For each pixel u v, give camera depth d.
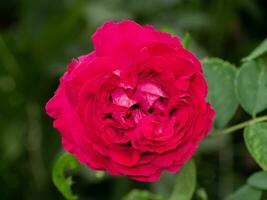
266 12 0.69
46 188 0.68
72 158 0.45
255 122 0.42
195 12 0.66
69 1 0.69
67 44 0.68
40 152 0.67
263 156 0.40
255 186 0.43
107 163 0.38
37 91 0.68
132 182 0.62
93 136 0.37
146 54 0.36
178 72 0.37
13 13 0.79
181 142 0.37
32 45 0.68
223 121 0.44
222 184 0.63
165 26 0.62
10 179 0.68
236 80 0.43
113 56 0.37
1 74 0.69
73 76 0.36
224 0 0.65
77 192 0.65
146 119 0.37
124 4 0.66
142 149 0.37
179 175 0.44
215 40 0.67
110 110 0.37
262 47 0.42
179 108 0.37
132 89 0.36
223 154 0.63
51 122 0.68
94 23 0.65
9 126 0.68
